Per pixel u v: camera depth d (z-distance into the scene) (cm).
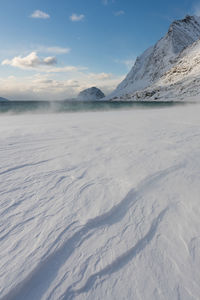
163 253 131
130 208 186
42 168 289
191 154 359
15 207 181
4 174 262
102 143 461
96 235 147
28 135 559
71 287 107
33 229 150
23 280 107
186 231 153
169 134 577
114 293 105
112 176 258
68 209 179
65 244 136
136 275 115
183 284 110
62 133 600
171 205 190
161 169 283
